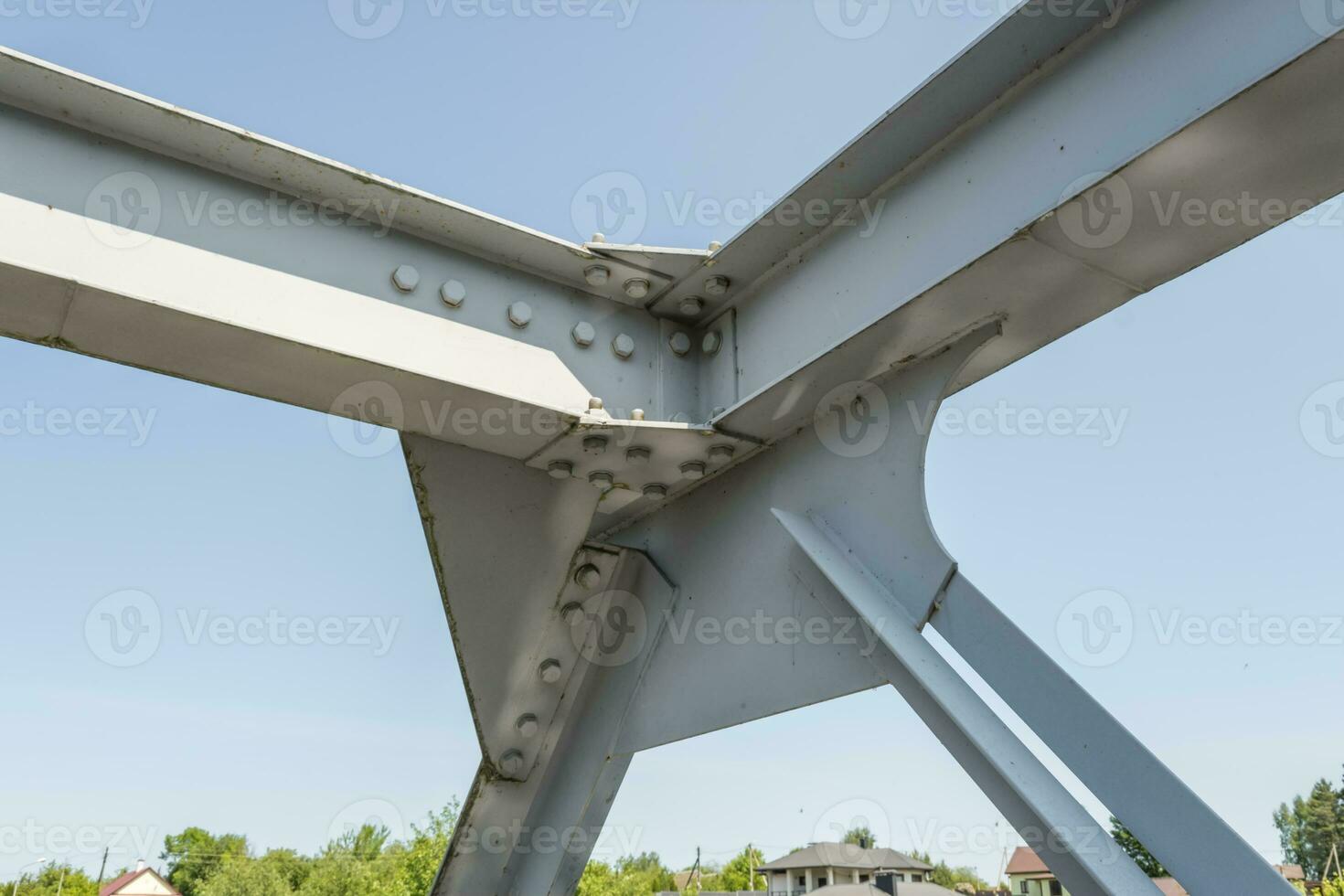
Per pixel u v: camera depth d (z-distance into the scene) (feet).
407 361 14.01
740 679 16.42
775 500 16.66
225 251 13.02
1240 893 9.45
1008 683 12.25
